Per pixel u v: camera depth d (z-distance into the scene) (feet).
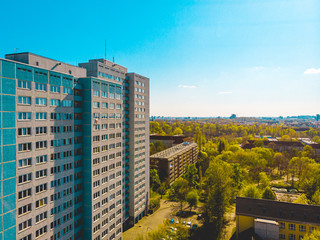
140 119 305.32
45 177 162.40
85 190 199.41
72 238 187.93
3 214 133.59
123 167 275.18
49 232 165.58
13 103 140.26
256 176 449.89
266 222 215.10
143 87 312.71
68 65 196.95
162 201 371.76
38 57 169.27
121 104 243.60
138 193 297.94
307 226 213.46
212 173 293.23
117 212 236.43
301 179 398.21
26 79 149.28
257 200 241.76
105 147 216.13
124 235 258.78
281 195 362.12
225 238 247.09
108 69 245.24
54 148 170.40
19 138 144.05
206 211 292.61
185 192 352.49
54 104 171.22
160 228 244.63
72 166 187.62
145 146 319.27
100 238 209.26
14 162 140.36
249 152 526.98
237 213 233.35
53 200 169.48
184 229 260.01
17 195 142.20
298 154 570.46
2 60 134.00
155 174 395.34
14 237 139.85
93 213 199.62
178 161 475.72
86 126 198.18
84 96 198.49
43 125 161.48
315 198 287.48
